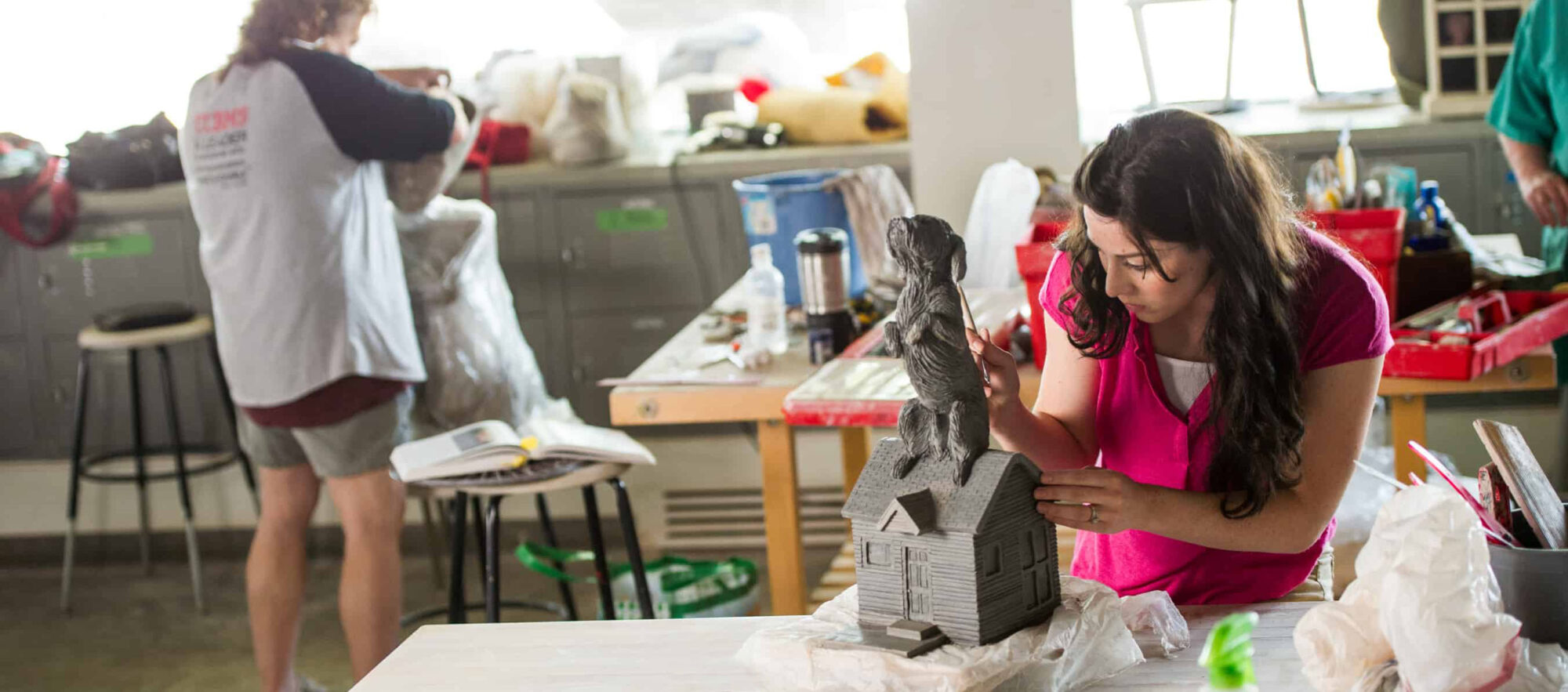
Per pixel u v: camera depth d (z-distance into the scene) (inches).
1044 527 49.3
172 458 164.9
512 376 131.0
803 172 132.8
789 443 95.5
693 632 53.9
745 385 94.4
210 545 167.9
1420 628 39.9
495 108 158.2
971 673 45.1
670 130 168.6
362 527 106.4
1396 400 86.3
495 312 132.0
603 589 98.1
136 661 138.3
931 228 47.2
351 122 102.5
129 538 167.8
